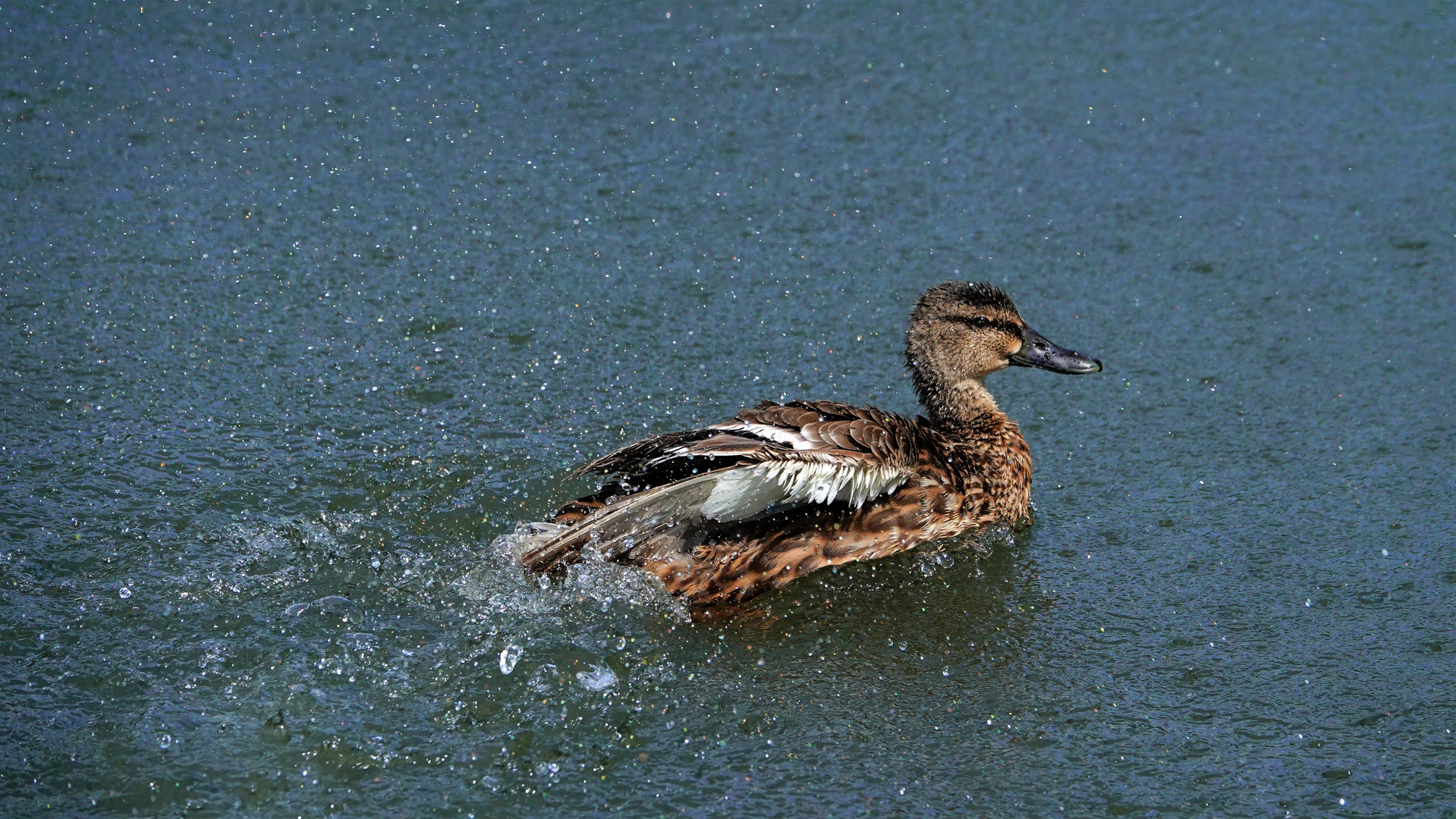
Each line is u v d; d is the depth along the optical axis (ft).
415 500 35.91
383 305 46.55
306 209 52.65
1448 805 25.73
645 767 26.45
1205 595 33.19
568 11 70.38
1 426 37.91
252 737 26.58
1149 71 65.31
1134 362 45.14
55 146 55.93
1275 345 45.75
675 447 30.42
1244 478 38.55
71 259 47.98
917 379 39.73
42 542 32.73
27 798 24.73
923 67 65.62
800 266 50.31
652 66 65.10
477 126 59.62
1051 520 36.96
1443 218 53.52
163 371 41.68
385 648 29.48
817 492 31.32
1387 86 63.57
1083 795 26.03
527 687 28.40
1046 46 67.67
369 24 68.03
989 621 32.19
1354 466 38.88
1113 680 29.81
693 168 56.95
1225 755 27.25
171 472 36.29
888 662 30.45
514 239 51.39
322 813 24.86
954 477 35.63
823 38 68.13
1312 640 31.22
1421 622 31.78
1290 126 60.49
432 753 26.48
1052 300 48.55
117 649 28.99
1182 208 54.60
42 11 67.26
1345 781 26.45
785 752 27.09
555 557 31.12
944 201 55.01
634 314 46.80
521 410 40.83
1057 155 58.44
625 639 30.37
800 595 33.22
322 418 39.65
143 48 64.54
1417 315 47.32
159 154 55.88
